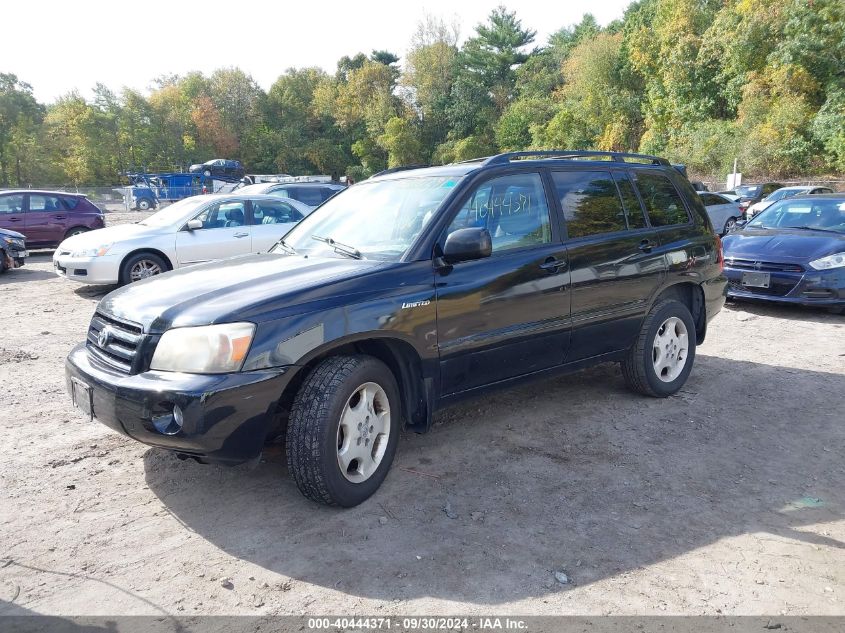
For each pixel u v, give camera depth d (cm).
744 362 625
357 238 410
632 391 525
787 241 848
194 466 400
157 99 7562
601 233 466
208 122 8044
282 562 296
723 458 407
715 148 4031
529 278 411
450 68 8288
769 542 311
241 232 1059
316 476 324
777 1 3938
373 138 8306
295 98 9112
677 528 324
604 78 5641
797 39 3697
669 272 505
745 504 349
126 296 363
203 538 318
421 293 361
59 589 278
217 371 304
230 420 302
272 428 362
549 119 6788
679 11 4503
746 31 3994
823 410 492
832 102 3612
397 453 416
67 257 998
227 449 307
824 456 411
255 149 8575
